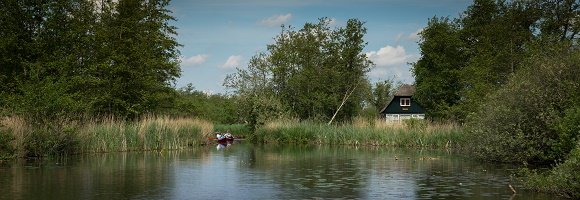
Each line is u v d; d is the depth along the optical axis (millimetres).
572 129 18969
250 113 50500
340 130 42719
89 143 28250
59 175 18672
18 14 33125
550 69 22141
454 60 50625
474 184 17016
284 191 15484
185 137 36312
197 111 46406
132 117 37375
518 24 41125
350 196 14664
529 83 22469
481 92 34062
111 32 36562
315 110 59531
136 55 36812
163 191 15344
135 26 38031
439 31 51094
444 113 46062
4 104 26625
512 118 22641
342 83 60875
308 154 30125
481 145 24531
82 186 16141
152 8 41219
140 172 19844
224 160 25484
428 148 36250
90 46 36500
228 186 16406
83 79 33812
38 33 34094
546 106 21688
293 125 45750
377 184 17000
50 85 26359
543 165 22438
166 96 39844
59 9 34656
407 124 40656
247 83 59844
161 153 29734
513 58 36188
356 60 61562
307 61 61625
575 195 14234
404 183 17203
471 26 49062
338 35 61844
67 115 27234
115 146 29875
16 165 21750
